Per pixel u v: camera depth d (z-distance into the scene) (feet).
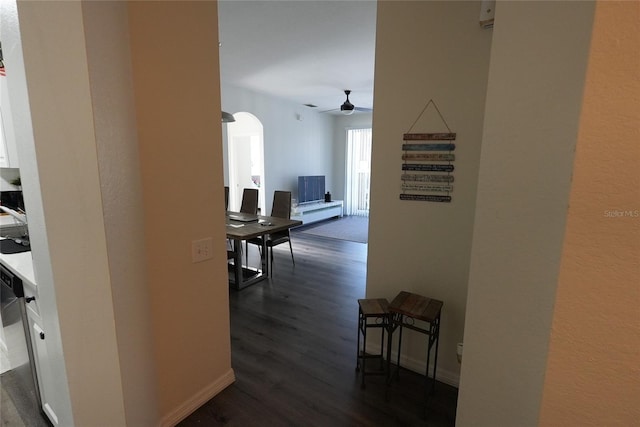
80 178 3.88
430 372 7.34
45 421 6.03
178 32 5.27
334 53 12.92
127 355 4.64
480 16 5.77
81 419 4.26
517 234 1.80
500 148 1.82
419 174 6.88
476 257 1.99
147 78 4.90
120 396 4.54
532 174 1.70
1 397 6.63
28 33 3.37
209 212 6.15
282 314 10.44
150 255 5.22
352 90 19.21
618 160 1.39
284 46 12.14
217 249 6.41
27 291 5.50
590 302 1.52
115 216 4.32
